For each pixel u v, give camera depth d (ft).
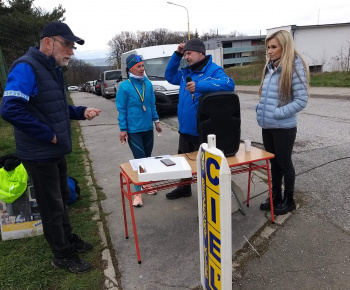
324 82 47.62
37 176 7.70
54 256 8.62
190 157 9.94
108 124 31.24
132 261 9.01
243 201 11.34
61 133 7.69
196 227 10.64
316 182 13.26
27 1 40.22
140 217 11.55
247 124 26.18
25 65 6.94
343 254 8.60
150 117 12.50
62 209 8.30
